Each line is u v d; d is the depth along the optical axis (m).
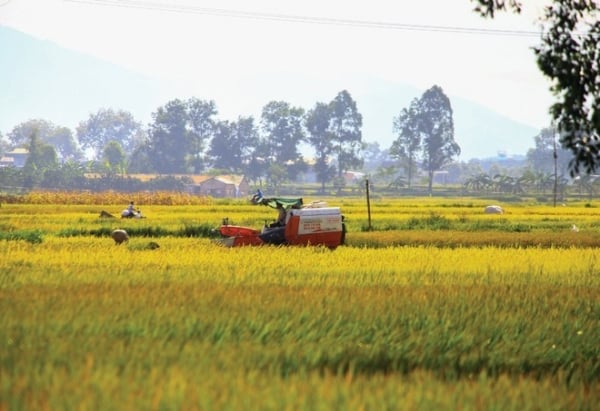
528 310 56.19
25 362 37.72
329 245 101.94
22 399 32.84
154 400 32.84
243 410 32.72
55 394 33.16
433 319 51.22
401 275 73.69
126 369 36.81
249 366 39.97
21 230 125.62
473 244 116.81
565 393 39.47
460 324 51.12
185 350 40.84
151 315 47.81
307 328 47.25
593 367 45.66
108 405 32.34
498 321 52.59
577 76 62.19
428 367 44.44
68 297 52.84
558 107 62.75
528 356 46.62
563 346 48.91
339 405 34.03
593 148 62.50
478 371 44.59
